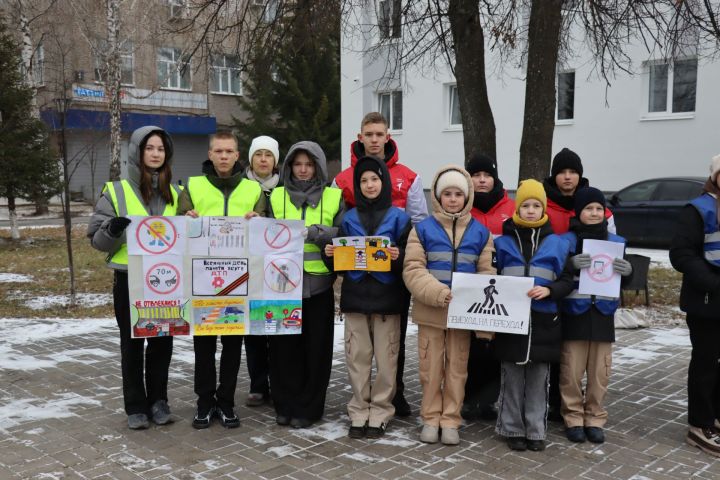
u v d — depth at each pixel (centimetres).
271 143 482
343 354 644
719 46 1016
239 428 443
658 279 1026
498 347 404
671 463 386
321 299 443
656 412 476
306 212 440
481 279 397
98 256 1366
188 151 3472
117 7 1867
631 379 556
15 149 1476
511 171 1714
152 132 424
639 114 1503
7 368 588
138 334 418
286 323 432
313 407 447
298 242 433
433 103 1847
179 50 2214
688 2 845
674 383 546
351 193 455
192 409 482
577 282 410
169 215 428
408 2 898
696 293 394
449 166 416
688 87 1454
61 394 514
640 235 1293
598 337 409
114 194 422
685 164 1446
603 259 406
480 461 388
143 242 416
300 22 950
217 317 428
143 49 2747
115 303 430
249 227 427
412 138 1914
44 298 955
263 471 373
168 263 419
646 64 1440
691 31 898
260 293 431
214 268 424
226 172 437
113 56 1869
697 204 394
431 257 411
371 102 2000
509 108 1692
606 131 1559
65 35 2228
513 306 391
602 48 897
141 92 3073
